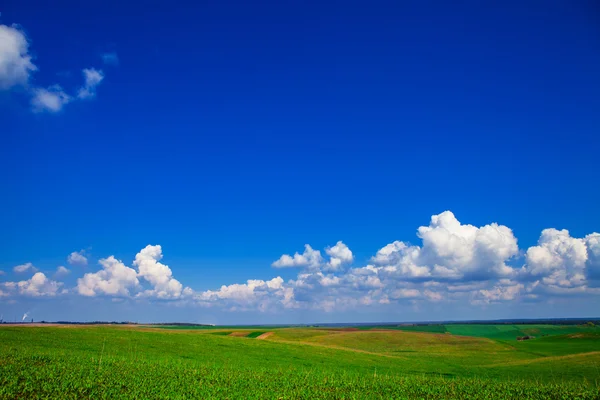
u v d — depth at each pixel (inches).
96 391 1067.9
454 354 3213.6
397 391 1333.7
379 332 4616.1
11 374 1165.1
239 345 2719.0
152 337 2701.8
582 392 1343.5
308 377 1577.3
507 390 1379.2
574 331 5969.5
